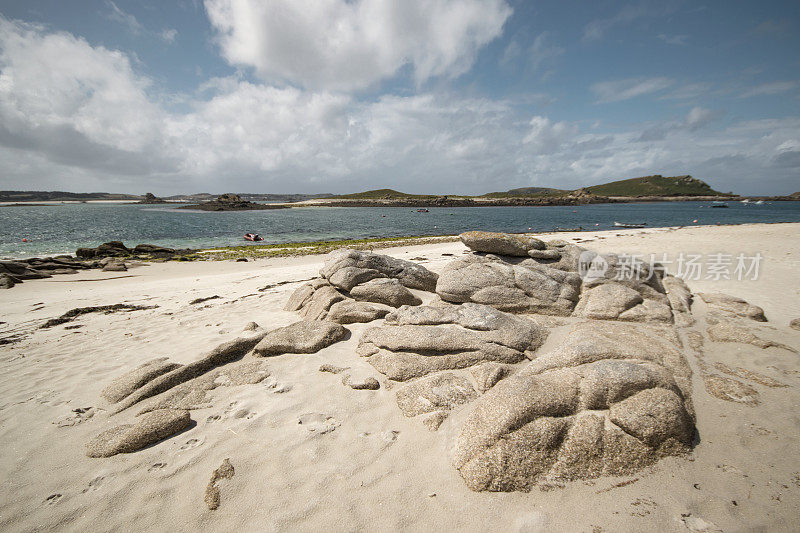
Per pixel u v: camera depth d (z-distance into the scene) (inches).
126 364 257.8
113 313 410.9
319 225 2320.4
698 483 135.9
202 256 982.4
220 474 149.0
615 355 192.9
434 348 223.8
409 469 147.9
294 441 166.7
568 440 145.0
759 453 149.5
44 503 139.5
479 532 121.6
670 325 271.7
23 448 169.9
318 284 375.2
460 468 143.1
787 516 122.2
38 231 1897.1
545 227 1952.5
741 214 2672.2
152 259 938.7
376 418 180.2
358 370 222.2
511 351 223.0
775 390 191.2
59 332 337.4
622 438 145.9
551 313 292.0
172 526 128.6
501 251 354.6
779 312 336.5
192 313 385.7
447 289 310.2
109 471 154.3
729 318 296.7
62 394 217.9
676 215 2664.9
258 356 245.4
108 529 128.6
